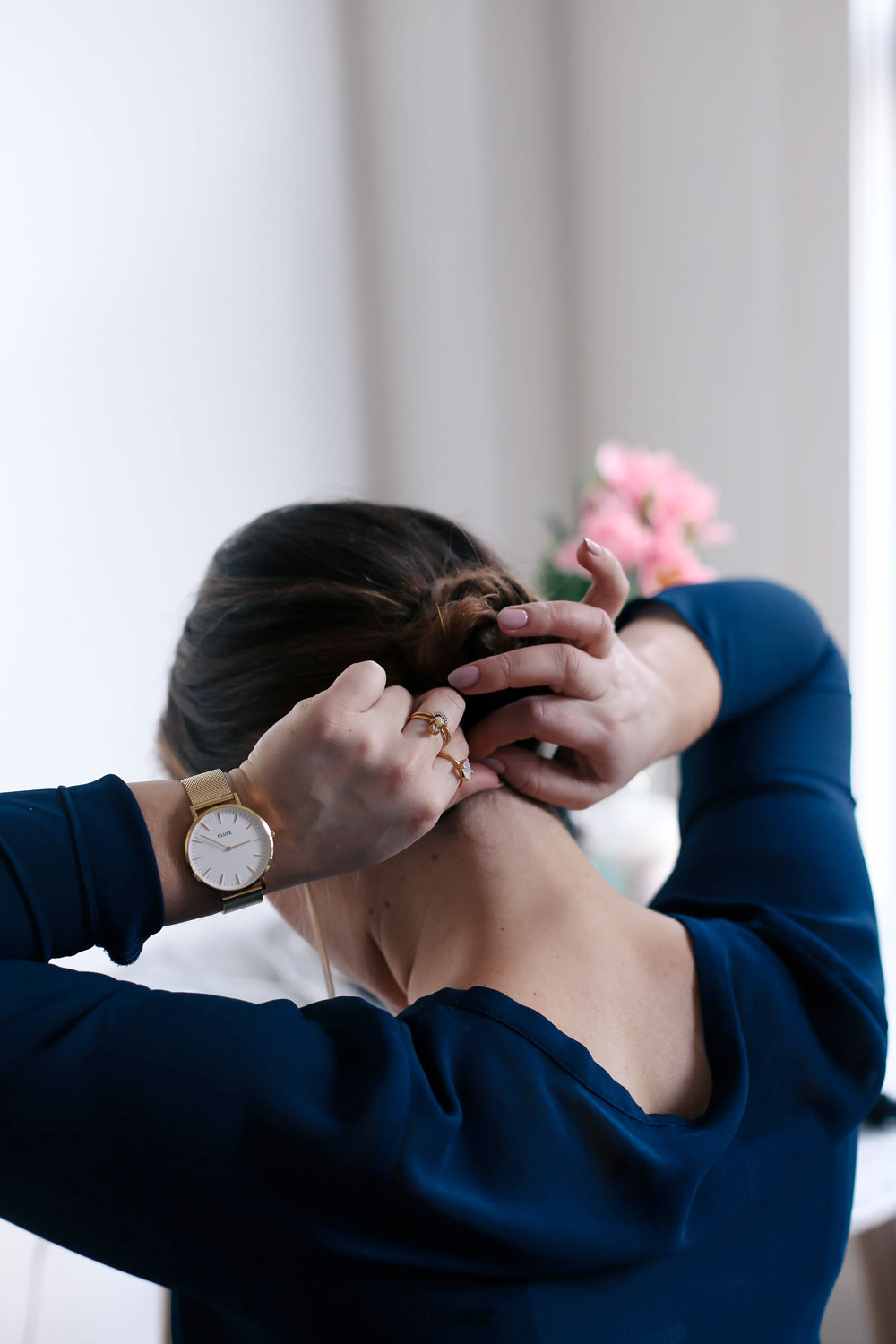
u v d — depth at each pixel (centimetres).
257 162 183
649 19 205
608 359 228
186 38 173
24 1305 107
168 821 46
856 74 175
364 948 62
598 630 56
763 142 191
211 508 184
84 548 171
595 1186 47
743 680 74
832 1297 117
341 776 46
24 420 163
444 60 205
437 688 52
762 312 196
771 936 61
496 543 226
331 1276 44
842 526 189
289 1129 42
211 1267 43
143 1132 41
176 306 177
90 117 165
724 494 210
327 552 59
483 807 56
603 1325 48
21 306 161
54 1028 42
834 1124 57
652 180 212
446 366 214
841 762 75
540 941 54
